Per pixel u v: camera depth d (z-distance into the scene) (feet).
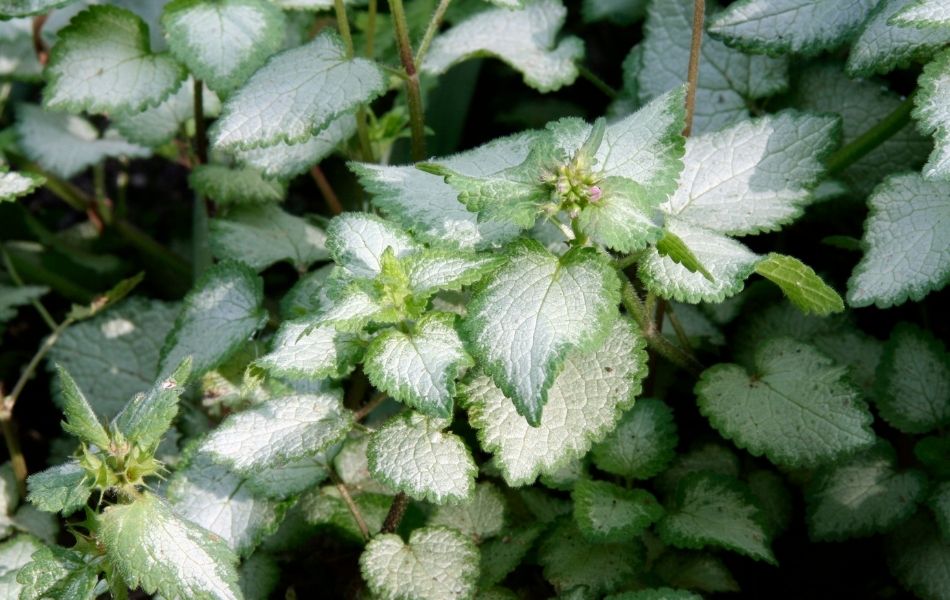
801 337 1.84
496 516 1.74
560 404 1.59
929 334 1.76
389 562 1.62
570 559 1.69
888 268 1.68
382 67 1.76
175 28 1.81
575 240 1.56
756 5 1.77
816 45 1.75
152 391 1.53
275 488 1.65
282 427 1.60
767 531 1.68
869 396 1.79
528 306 1.51
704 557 1.73
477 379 1.60
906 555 1.72
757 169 1.69
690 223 1.62
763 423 1.68
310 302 1.68
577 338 1.49
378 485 1.76
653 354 1.79
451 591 1.61
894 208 1.70
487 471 1.76
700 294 1.56
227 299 1.75
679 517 1.69
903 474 1.72
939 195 1.69
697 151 1.71
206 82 1.79
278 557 1.80
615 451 1.71
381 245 1.58
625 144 1.59
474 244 1.59
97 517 1.49
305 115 1.70
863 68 1.71
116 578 1.52
